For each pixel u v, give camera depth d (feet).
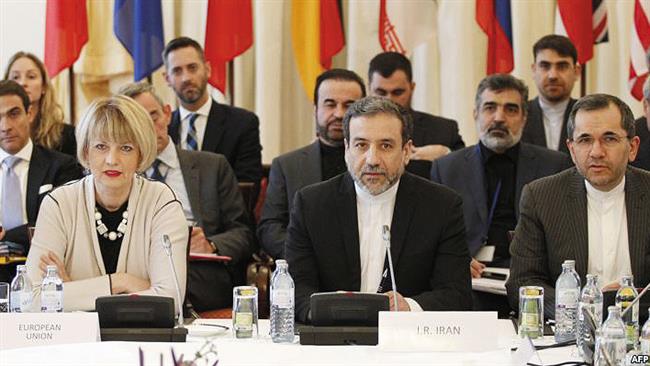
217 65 54.13
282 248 40.70
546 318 31.40
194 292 38.93
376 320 25.03
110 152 30.55
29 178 43.04
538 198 33.40
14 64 47.57
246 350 24.07
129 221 31.32
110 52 57.26
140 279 30.94
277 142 57.31
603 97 32.07
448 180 43.32
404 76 46.57
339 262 31.48
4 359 22.27
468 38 56.08
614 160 31.60
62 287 29.63
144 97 42.14
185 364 18.67
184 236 31.60
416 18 54.29
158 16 53.78
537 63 48.98
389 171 30.66
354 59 56.95
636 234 32.37
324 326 25.07
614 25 56.18
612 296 25.88
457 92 56.18
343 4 58.13
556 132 49.14
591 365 22.94
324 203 31.89
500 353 23.68
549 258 32.96
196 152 43.55
